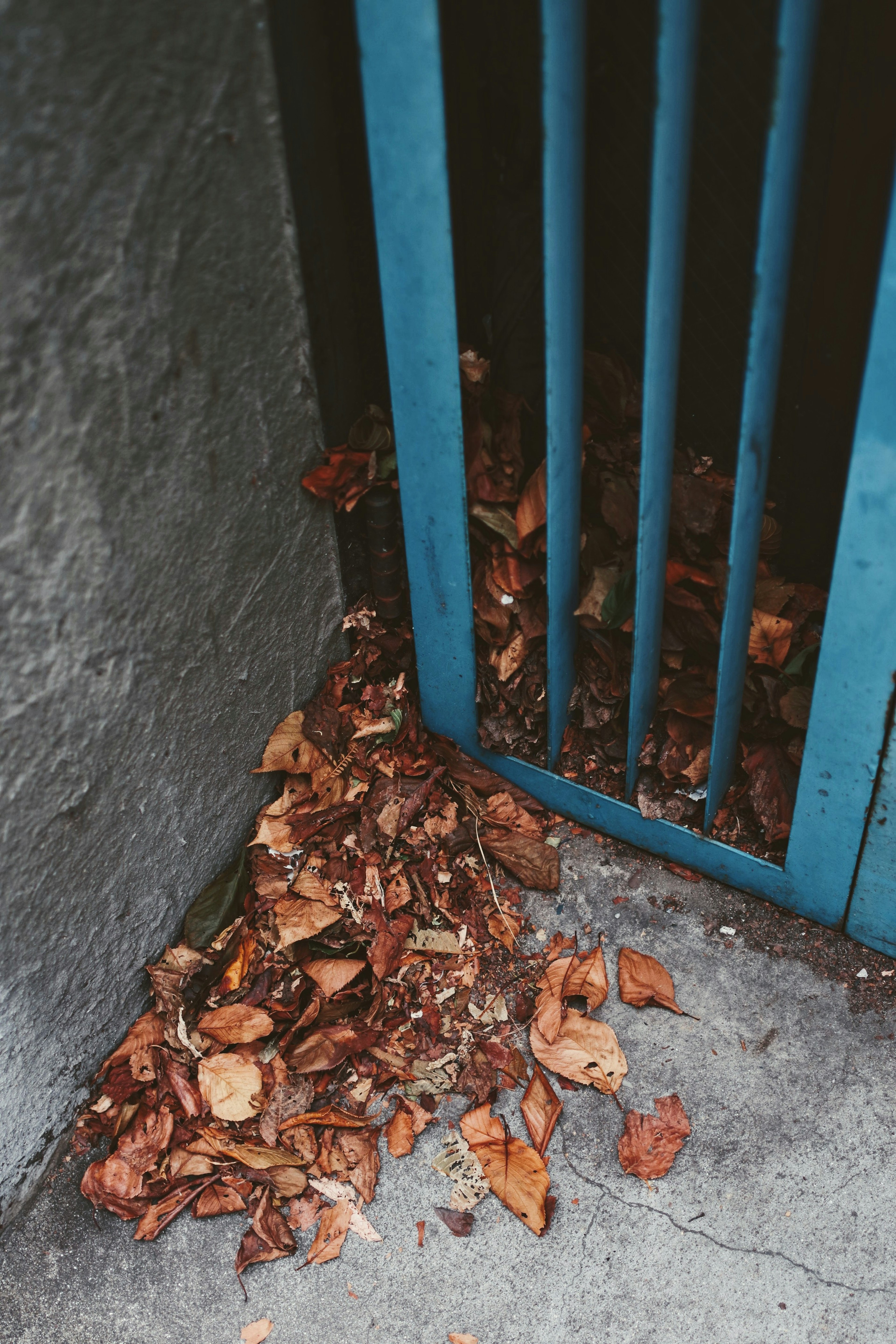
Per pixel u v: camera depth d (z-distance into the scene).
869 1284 1.15
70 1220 1.21
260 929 1.31
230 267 1.12
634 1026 1.29
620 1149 1.22
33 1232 1.21
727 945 1.33
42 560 1.06
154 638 1.16
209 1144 1.22
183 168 1.07
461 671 1.37
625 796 1.37
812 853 1.28
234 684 1.27
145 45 1.02
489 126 1.19
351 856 1.35
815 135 1.14
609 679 1.36
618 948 1.33
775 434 1.28
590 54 1.16
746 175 1.17
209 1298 1.17
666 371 1.12
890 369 1.03
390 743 1.41
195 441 1.14
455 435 1.21
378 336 1.29
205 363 1.13
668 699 1.33
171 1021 1.27
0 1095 1.17
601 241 1.24
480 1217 1.20
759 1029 1.28
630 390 1.29
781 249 1.05
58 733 1.11
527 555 1.31
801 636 1.33
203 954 1.29
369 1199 1.20
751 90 1.14
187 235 1.08
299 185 1.16
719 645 1.30
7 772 1.08
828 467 1.28
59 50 0.98
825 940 1.33
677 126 1.04
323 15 1.13
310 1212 1.20
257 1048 1.27
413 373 1.19
